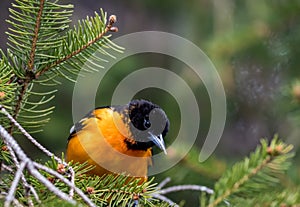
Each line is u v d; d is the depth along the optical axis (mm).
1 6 14469
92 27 6664
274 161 7301
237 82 13727
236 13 12516
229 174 7340
